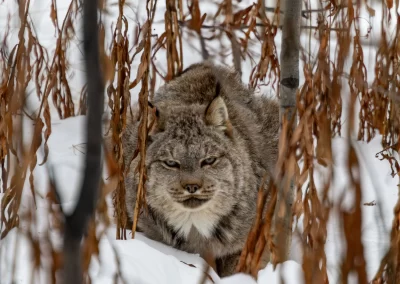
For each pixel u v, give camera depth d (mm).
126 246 9367
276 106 13562
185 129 11078
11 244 8477
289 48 8953
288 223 9273
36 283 7863
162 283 8820
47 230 6676
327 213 7645
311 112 8445
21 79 8078
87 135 4309
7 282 7871
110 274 8523
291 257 10391
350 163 6684
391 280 7633
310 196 8547
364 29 14797
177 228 11281
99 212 7398
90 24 4281
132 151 11539
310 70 8453
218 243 11406
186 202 10812
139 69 10055
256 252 9195
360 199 6664
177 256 10961
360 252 6711
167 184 10922
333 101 8109
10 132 9016
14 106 7809
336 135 14297
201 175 10781
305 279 7797
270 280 8992
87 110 4332
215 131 11180
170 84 13008
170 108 11641
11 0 17109
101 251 9039
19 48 9109
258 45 17016
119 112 10180
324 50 8359
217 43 14984
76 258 4398
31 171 8875
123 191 10250
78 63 15500
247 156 11492
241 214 11352
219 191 11023
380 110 12898
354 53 9156
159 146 11062
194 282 9086
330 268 9273
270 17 14539
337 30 8281
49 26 17688
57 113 16578
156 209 11266
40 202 10602
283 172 8555
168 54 13445
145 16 16969
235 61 13484
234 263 11555
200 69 13109
